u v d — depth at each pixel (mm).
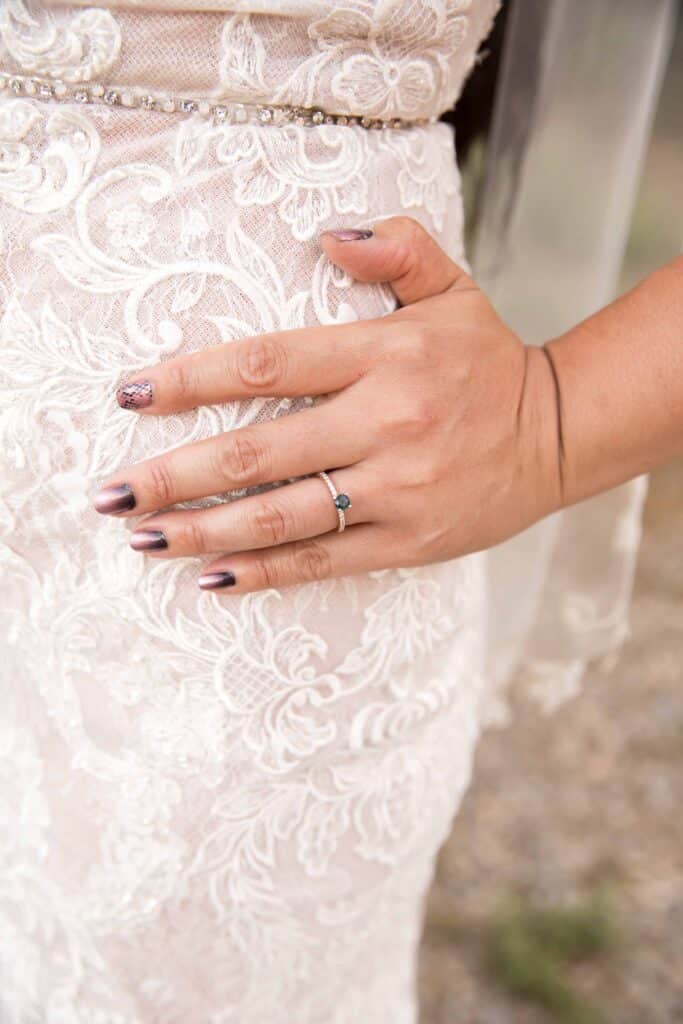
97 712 523
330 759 544
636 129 766
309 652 519
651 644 1564
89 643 511
